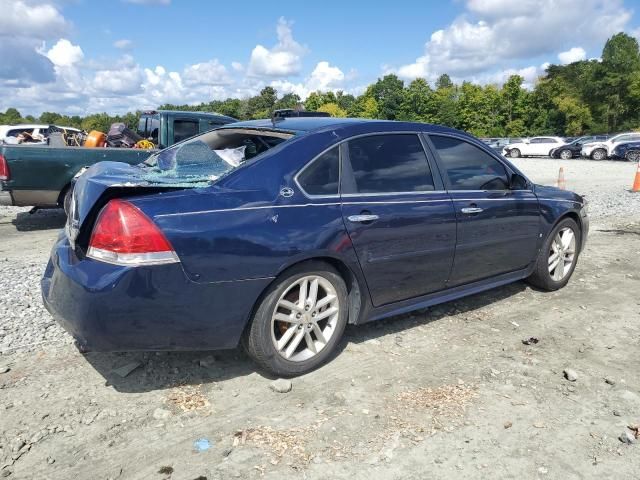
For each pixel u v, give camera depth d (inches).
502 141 1659.7
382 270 152.9
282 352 137.4
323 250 137.4
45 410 123.1
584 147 1433.3
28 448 109.9
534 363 152.8
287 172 137.6
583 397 134.8
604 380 143.9
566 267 222.8
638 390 138.9
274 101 3890.3
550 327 180.7
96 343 117.6
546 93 2881.4
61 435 114.4
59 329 168.6
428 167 168.9
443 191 169.9
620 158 1363.2
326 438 115.2
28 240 316.5
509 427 120.9
